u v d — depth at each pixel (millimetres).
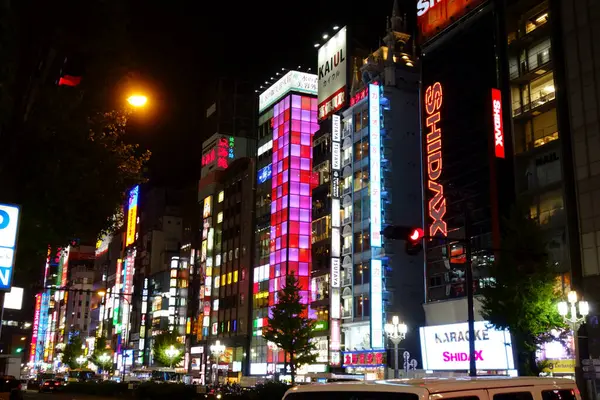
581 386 25750
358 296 60594
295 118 81938
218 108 107562
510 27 44562
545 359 36031
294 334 47500
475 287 44375
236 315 88750
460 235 46719
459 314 45906
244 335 84938
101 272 169250
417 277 58906
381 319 56250
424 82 53094
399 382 5500
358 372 58312
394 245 58656
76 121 15516
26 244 15734
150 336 122625
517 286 29672
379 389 5164
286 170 80438
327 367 63969
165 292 120000
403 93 62219
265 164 87812
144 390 48406
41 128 14711
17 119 14508
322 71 76250
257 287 84625
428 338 48562
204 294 99000
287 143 81625
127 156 18156
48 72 15516
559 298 30516
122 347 135375
